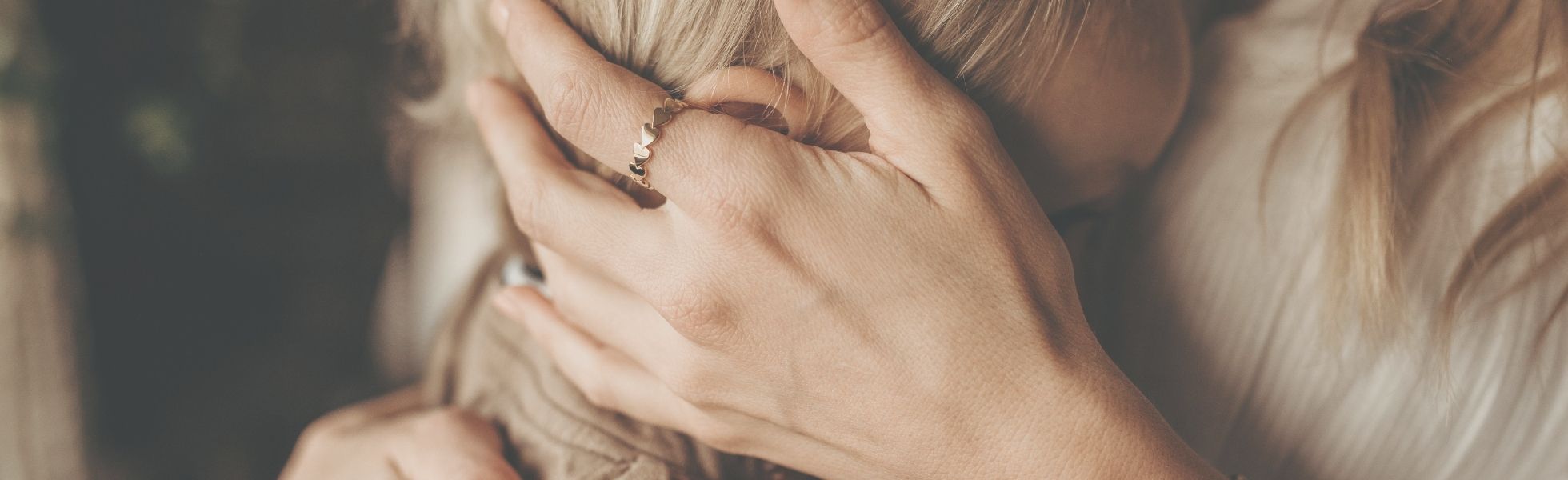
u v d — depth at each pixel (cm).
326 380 104
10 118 75
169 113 85
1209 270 42
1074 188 37
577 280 38
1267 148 41
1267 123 41
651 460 38
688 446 39
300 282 101
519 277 46
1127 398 34
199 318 95
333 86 95
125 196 86
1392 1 39
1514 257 36
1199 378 42
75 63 80
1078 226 40
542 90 35
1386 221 38
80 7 79
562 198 36
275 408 100
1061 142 35
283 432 100
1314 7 41
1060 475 33
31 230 77
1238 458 41
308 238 100
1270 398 41
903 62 33
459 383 50
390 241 104
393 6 90
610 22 35
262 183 96
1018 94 34
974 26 33
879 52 33
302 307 101
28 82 76
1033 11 33
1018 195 34
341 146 98
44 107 77
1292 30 42
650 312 37
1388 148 38
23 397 77
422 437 43
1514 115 37
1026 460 34
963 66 34
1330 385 39
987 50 34
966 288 34
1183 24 36
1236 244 41
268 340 100
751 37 34
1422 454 38
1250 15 43
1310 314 40
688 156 34
